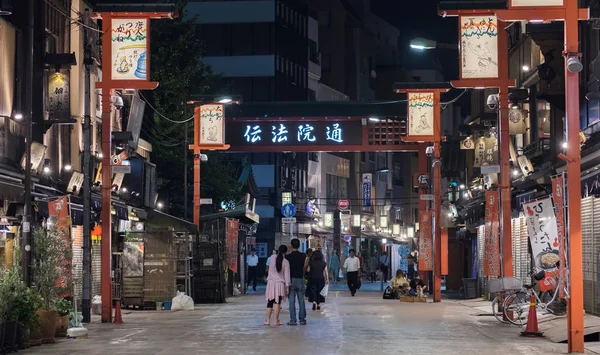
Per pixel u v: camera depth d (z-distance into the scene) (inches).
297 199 3038.9
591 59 1089.4
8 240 965.8
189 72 1740.9
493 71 1008.2
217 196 1918.1
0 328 668.7
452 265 1875.0
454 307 1293.1
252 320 1029.8
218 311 1213.1
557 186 772.0
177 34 1781.5
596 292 993.5
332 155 3417.8
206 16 2903.5
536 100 1403.8
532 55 1406.3
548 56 1136.8
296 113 1886.1
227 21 2898.6
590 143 1048.2
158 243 1264.8
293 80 3046.3
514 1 678.5
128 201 1487.5
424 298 1457.9
